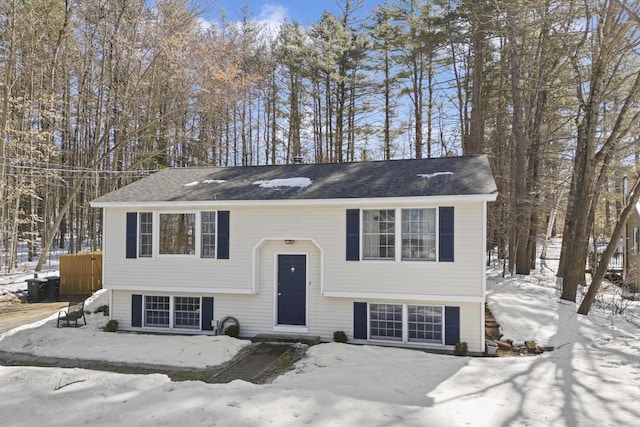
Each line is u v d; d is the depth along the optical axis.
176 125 27.81
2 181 20.58
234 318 13.18
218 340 12.05
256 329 13.07
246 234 13.00
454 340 11.52
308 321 12.73
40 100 21.94
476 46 23.28
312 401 6.47
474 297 11.22
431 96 31.16
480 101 25.34
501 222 22.58
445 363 9.56
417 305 11.96
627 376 8.30
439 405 6.88
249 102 34.09
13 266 24.20
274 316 12.97
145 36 25.22
